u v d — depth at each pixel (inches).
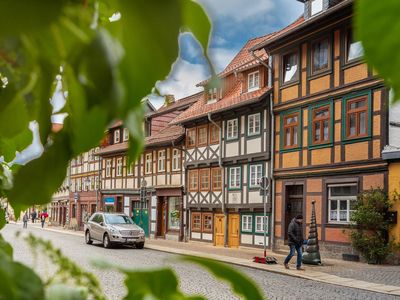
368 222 567.8
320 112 666.8
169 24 13.5
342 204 629.6
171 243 900.0
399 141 567.8
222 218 845.8
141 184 1090.7
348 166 619.8
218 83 16.6
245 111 797.9
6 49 14.4
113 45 13.8
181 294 18.8
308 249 571.5
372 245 566.6
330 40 651.5
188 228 930.1
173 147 986.1
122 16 14.0
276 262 579.5
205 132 893.8
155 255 678.5
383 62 14.6
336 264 569.0
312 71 681.6
